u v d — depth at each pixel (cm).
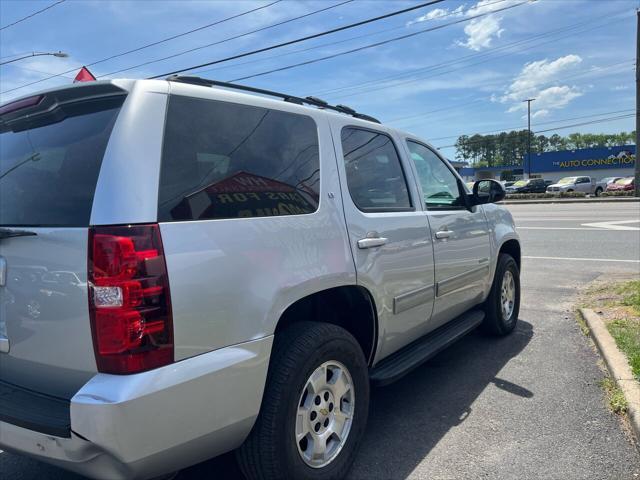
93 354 207
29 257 228
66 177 229
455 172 470
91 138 228
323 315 332
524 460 313
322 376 278
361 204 326
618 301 645
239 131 263
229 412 229
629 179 3888
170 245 213
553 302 692
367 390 312
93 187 217
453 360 487
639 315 564
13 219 243
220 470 311
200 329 219
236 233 239
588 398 391
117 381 200
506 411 378
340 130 332
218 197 239
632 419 338
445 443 337
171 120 234
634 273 839
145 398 199
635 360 418
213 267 225
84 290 208
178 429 212
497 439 339
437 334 430
